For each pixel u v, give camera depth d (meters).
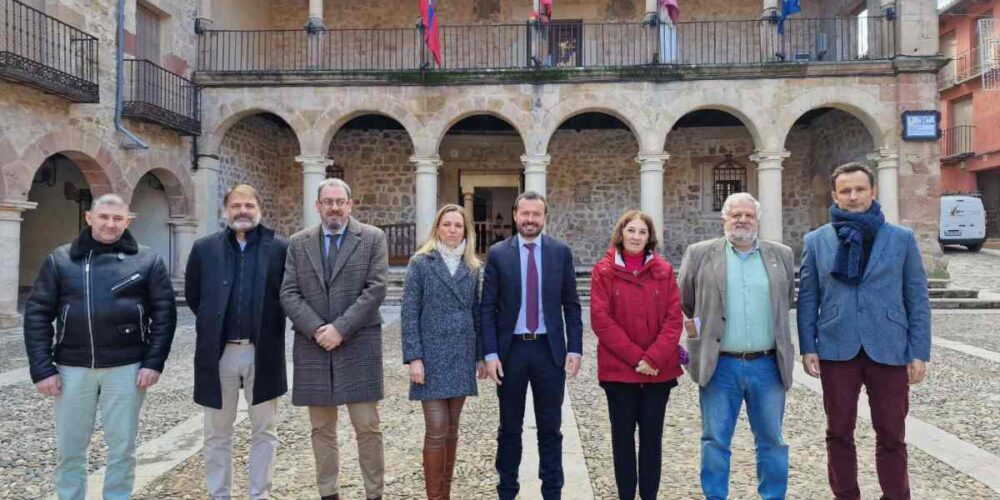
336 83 11.55
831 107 11.29
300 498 3.02
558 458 2.85
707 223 14.12
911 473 3.22
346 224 2.94
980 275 12.71
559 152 14.50
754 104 11.16
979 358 6.03
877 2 11.66
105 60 9.62
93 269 2.67
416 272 2.88
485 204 19.70
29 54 8.26
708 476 2.78
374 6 14.30
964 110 19.98
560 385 2.88
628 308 2.79
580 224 14.40
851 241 2.65
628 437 2.80
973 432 3.89
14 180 8.09
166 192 11.45
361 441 2.90
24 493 3.04
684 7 14.03
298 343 2.85
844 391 2.68
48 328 2.65
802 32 13.80
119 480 2.71
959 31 19.91
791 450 3.62
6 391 5.01
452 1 14.22
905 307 2.66
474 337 2.89
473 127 14.12
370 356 2.87
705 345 2.75
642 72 11.20
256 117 13.48
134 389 2.72
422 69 11.35
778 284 2.74
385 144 14.38
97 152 9.45
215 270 2.85
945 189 20.53
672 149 14.30
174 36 11.15
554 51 14.00
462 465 3.44
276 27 14.38
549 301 2.89
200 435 3.93
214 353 2.79
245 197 2.91
